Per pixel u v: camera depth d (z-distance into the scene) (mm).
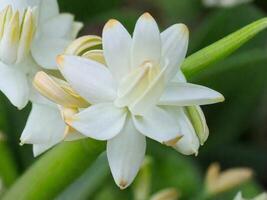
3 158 336
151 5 581
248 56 398
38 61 249
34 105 245
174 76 227
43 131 241
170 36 226
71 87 222
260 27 230
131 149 222
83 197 330
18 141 396
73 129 219
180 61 225
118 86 224
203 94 223
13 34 240
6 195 274
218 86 409
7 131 392
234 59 396
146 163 334
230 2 439
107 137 219
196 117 226
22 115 395
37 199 264
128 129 223
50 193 263
